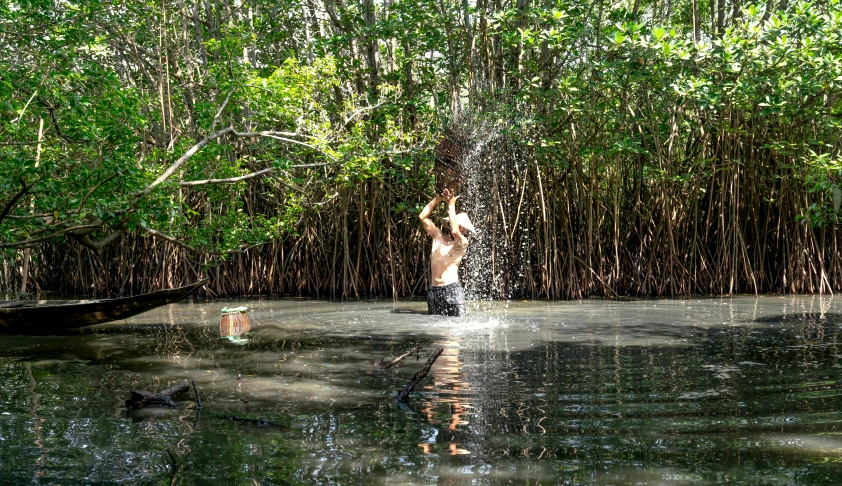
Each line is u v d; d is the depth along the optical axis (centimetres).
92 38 894
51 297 1280
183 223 871
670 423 333
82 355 546
